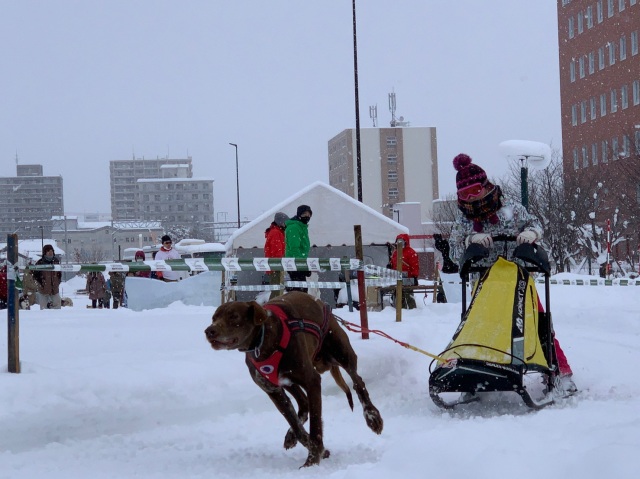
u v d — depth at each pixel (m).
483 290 6.58
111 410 6.14
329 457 5.29
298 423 5.28
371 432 5.94
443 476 4.09
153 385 6.48
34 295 17.28
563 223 31.95
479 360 6.06
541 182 33.56
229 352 7.63
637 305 14.98
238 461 5.33
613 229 33.19
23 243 82.88
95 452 5.59
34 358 7.50
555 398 6.43
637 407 6.10
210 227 103.00
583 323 12.39
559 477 3.85
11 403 5.82
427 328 9.77
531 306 6.48
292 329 5.20
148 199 175.75
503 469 3.98
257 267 8.25
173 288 16.05
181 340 8.77
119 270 7.65
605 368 7.91
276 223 13.65
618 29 48.66
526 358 6.20
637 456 3.79
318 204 19.00
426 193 106.94
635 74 47.00
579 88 53.25
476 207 6.90
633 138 40.88
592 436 4.51
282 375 5.20
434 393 6.30
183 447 5.73
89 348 8.22
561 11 55.47
